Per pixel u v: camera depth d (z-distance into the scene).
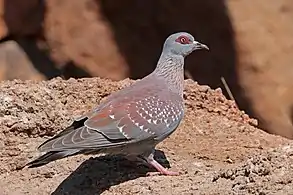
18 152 12.27
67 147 9.90
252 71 24.64
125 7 25.44
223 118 14.51
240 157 12.54
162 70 11.41
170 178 10.95
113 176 11.17
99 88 14.45
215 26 24.86
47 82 14.35
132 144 10.59
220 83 24.67
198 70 24.73
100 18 25.23
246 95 24.58
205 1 24.89
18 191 11.03
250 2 24.95
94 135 10.16
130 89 11.05
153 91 10.96
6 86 13.61
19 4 24.55
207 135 13.58
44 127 12.83
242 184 9.88
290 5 25.08
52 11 24.86
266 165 9.99
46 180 11.41
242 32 24.78
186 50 11.48
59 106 13.31
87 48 24.95
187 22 25.00
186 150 12.71
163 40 25.23
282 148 10.48
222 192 9.86
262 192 9.45
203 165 11.91
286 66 24.69
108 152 10.61
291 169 9.87
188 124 13.95
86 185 10.98
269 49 24.73
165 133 10.80
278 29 24.89
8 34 24.53
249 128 14.11
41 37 24.78
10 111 12.88
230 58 24.75
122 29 25.38
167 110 10.80
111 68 24.97
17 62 24.31
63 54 24.80
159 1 25.17
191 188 10.29
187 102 14.64
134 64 25.11
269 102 24.36
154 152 12.16
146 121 10.55
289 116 24.48
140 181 10.85
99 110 10.53
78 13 25.05
